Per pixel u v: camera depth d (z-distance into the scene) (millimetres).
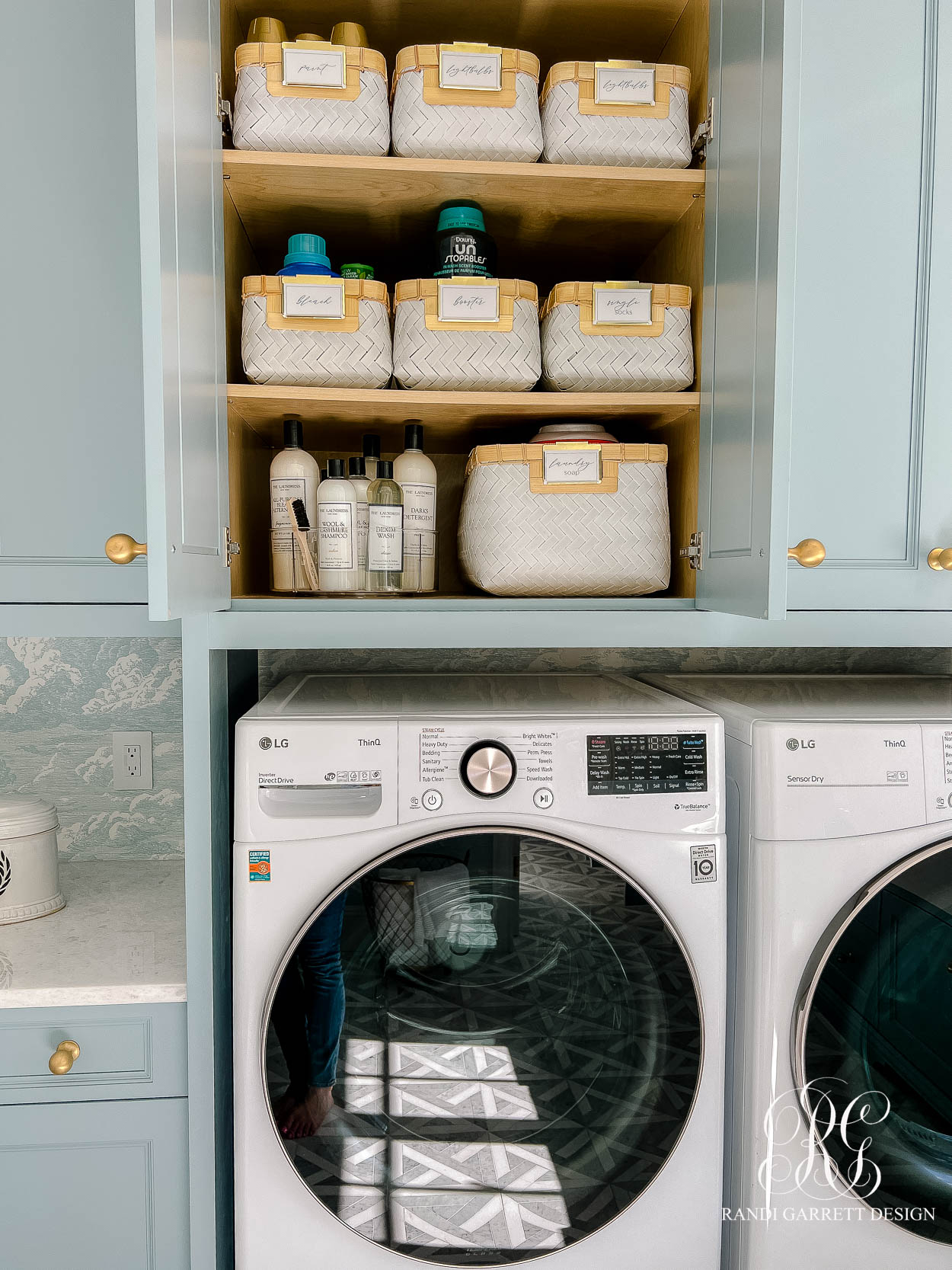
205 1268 1093
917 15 1150
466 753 1027
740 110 1026
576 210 1229
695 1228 1080
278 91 1062
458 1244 1046
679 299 1161
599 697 1253
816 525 1181
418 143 1101
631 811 1050
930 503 1189
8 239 1087
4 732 1549
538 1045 1050
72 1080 1072
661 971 1062
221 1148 1132
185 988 1073
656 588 1205
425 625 1141
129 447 1113
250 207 1204
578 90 1117
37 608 1123
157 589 816
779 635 1193
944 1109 1096
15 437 1104
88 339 1101
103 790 1577
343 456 1572
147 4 789
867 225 1158
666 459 1198
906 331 1172
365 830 1021
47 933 1246
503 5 1215
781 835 1060
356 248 1365
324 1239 1041
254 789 1018
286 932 1021
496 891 1040
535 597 1226
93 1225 1089
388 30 1280
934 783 1076
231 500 1157
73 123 1084
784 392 923
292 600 1121
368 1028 1032
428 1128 1040
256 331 1098
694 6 1196
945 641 1212
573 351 1152
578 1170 1056
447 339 1125
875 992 1084
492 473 1187
